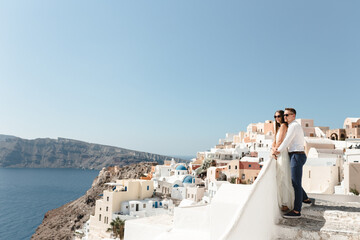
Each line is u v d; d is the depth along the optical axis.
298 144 6.52
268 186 5.86
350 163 34.47
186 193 64.94
